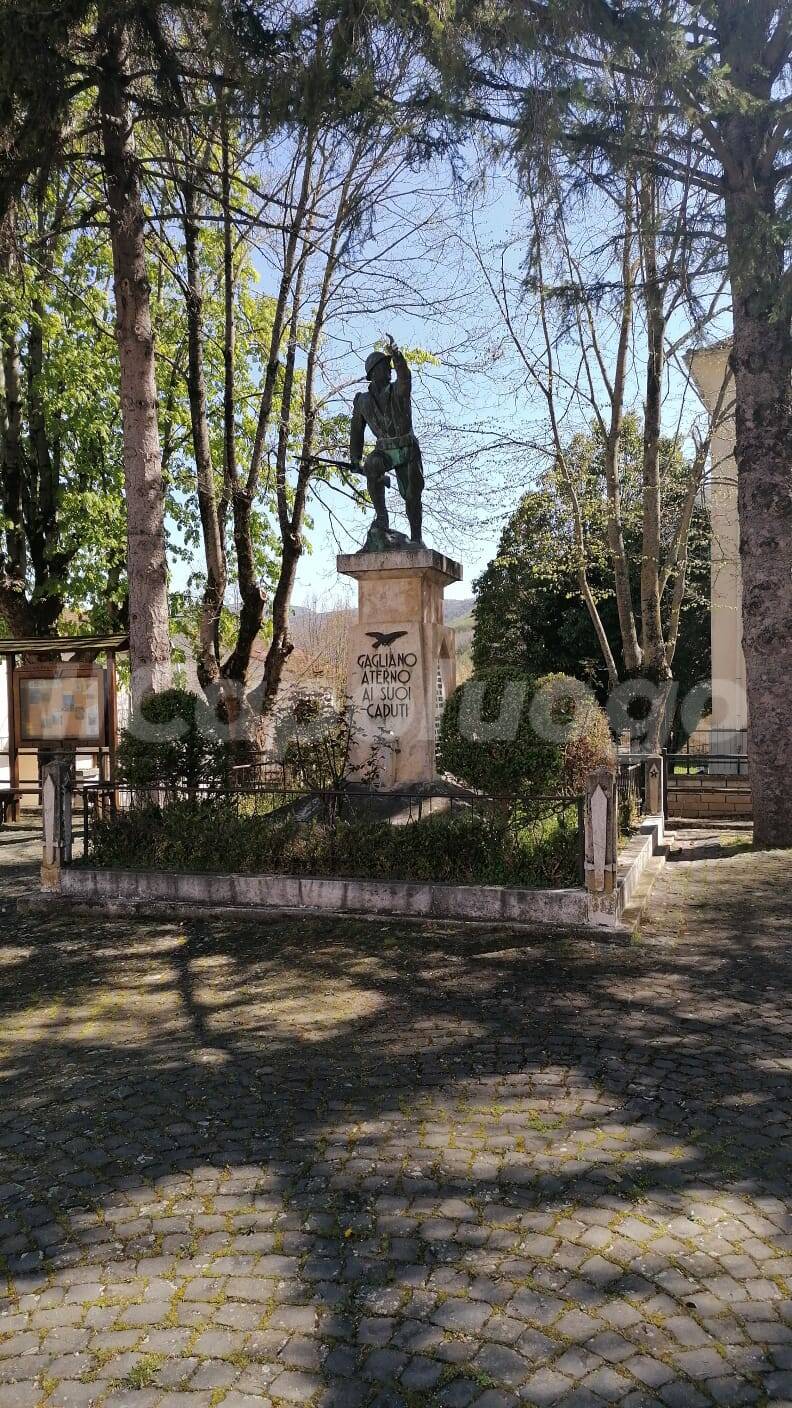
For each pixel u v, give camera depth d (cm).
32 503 1792
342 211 1201
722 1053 446
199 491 1460
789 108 780
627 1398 226
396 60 743
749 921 704
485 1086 409
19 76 835
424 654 911
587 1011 507
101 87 941
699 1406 224
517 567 2498
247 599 1487
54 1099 414
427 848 728
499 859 711
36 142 902
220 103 820
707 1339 246
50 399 1672
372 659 925
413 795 734
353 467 989
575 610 2489
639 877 830
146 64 956
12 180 930
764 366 969
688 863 973
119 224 1039
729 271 849
